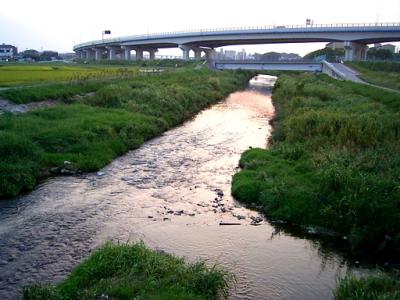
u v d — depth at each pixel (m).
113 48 136.75
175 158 23.33
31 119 24.53
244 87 77.50
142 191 17.59
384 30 78.00
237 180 18.23
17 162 18.55
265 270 11.34
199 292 9.59
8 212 14.79
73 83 37.09
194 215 15.12
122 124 27.48
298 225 14.48
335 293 9.99
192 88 51.09
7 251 11.84
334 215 14.10
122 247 11.10
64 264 11.24
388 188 14.01
